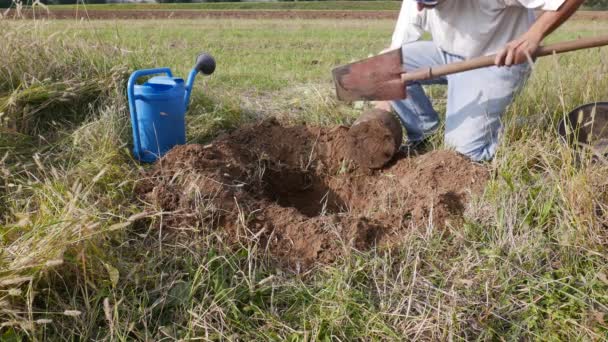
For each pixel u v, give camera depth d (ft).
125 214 9.21
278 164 12.43
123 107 12.93
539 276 8.12
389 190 10.88
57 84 13.47
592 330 7.16
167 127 11.85
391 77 11.57
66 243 7.22
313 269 8.63
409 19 13.07
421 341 7.29
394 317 7.63
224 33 41.39
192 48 30.71
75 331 7.11
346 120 14.98
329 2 98.99
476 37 11.60
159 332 7.25
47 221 7.86
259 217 9.42
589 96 13.55
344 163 12.40
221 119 14.24
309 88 17.24
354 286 8.20
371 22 57.77
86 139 11.69
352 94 11.87
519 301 7.77
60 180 9.92
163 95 11.48
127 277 7.75
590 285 7.74
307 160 12.64
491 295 7.88
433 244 8.92
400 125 12.46
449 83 12.52
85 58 14.83
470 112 12.11
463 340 7.21
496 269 8.32
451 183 10.60
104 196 9.53
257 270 8.40
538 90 13.61
